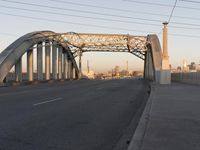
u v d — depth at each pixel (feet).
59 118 37.32
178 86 109.40
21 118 36.47
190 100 55.57
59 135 27.55
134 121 36.37
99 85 142.82
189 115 36.70
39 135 27.30
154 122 31.63
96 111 45.09
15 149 22.40
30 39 160.86
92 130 30.25
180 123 31.07
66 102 57.16
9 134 27.40
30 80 164.25
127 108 49.60
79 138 26.55
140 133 26.00
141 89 109.40
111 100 63.67
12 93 78.54
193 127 28.91
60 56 222.28
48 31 191.72
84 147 23.53
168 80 129.80
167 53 130.00
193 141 23.13
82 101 60.29
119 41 239.09
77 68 276.41
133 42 240.12
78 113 42.34
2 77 128.16
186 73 151.74
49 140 25.49
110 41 239.30
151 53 207.10
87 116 39.68
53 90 95.76
